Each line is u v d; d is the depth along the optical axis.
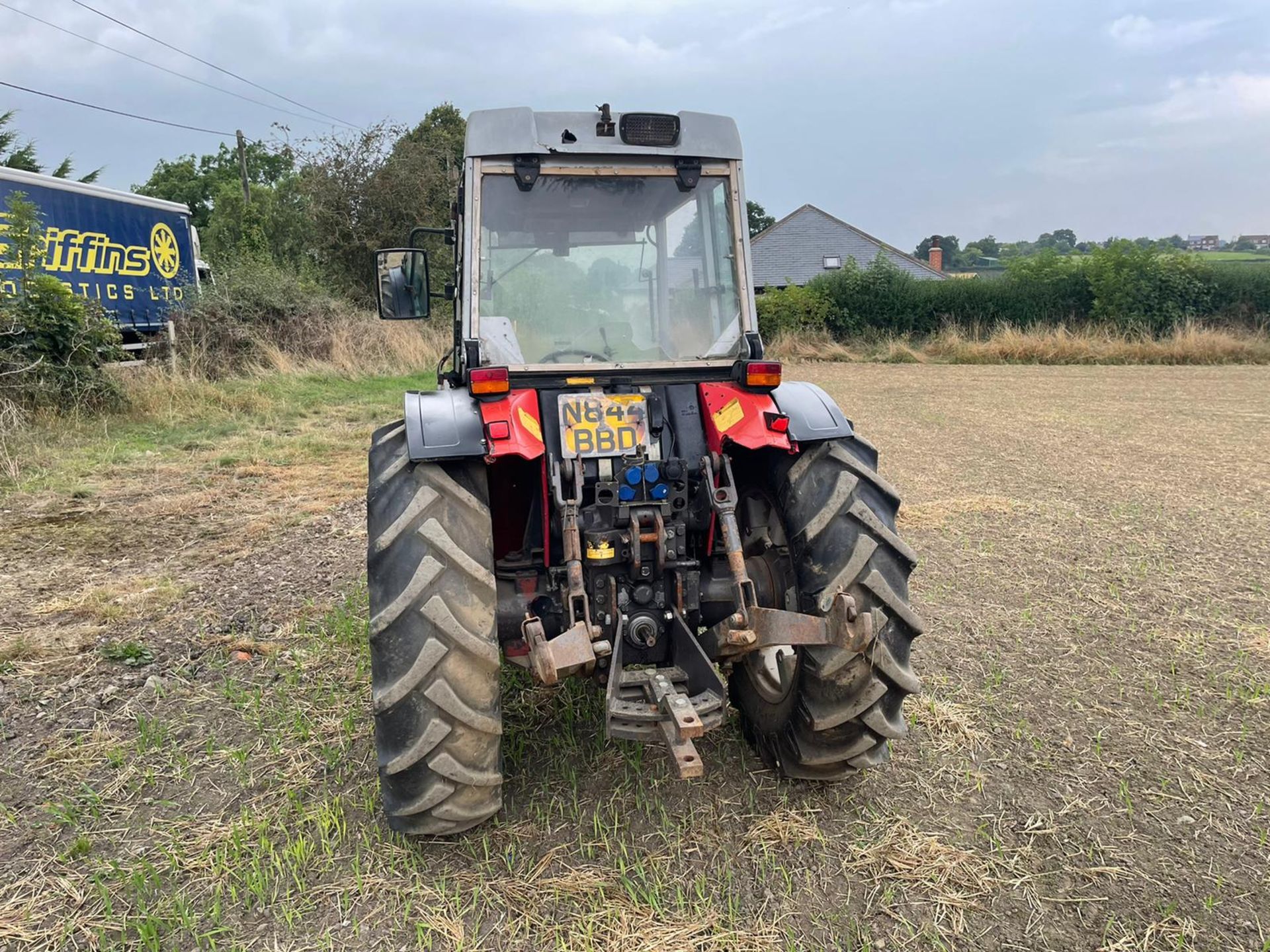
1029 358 22.44
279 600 5.14
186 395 11.92
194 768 3.38
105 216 13.26
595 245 3.32
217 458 9.01
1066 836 2.92
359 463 9.03
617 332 3.34
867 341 25.78
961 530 6.54
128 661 4.31
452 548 2.69
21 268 10.52
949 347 23.91
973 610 4.90
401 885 2.69
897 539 2.96
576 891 2.66
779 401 3.21
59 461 8.66
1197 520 6.73
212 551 6.11
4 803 3.18
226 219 36.53
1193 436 10.79
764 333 25.98
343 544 6.26
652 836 2.93
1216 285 23.62
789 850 2.84
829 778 3.13
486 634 2.69
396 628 2.64
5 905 2.66
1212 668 4.13
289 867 2.77
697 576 3.02
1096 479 8.27
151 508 7.24
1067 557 5.84
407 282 3.97
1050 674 4.10
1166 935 2.47
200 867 2.80
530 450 2.75
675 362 3.27
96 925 2.58
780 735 3.16
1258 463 8.98
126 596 5.16
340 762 3.38
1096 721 3.66
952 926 2.52
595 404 2.98
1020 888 2.68
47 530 6.59
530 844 2.89
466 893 2.67
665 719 2.66
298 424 11.24
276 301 16.02
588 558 2.94
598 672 3.00
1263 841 2.86
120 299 13.60
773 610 2.81
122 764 3.42
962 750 3.44
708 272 3.42
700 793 3.17
